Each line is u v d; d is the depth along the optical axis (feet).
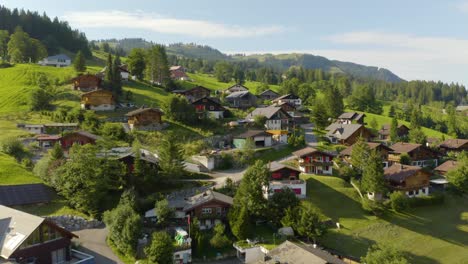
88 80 436.76
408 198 270.87
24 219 163.63
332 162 305.12
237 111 461.78
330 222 239.50
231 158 311.68
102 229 212.84
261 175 231.09
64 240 167.53
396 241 230.48
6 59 645.10
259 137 351.87
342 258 205.57
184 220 219.61
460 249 231.09
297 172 269.23
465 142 410.72
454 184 295.48
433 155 365.81
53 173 234.58
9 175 243.60
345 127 401.08
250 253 195.62
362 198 267.80
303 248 172.35
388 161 350.64
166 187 255.91
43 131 332.39
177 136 346.33
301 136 365.81
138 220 188.14
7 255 148.87
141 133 339.16
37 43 642.22
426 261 217.77
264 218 233.35
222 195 239.50
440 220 259.19
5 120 355.56
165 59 534.78
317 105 439.22
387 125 495.00
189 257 191.21
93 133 331.77
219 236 204.33
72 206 225.35
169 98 382.22
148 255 175.94
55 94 419.33
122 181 241.96
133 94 458.50
